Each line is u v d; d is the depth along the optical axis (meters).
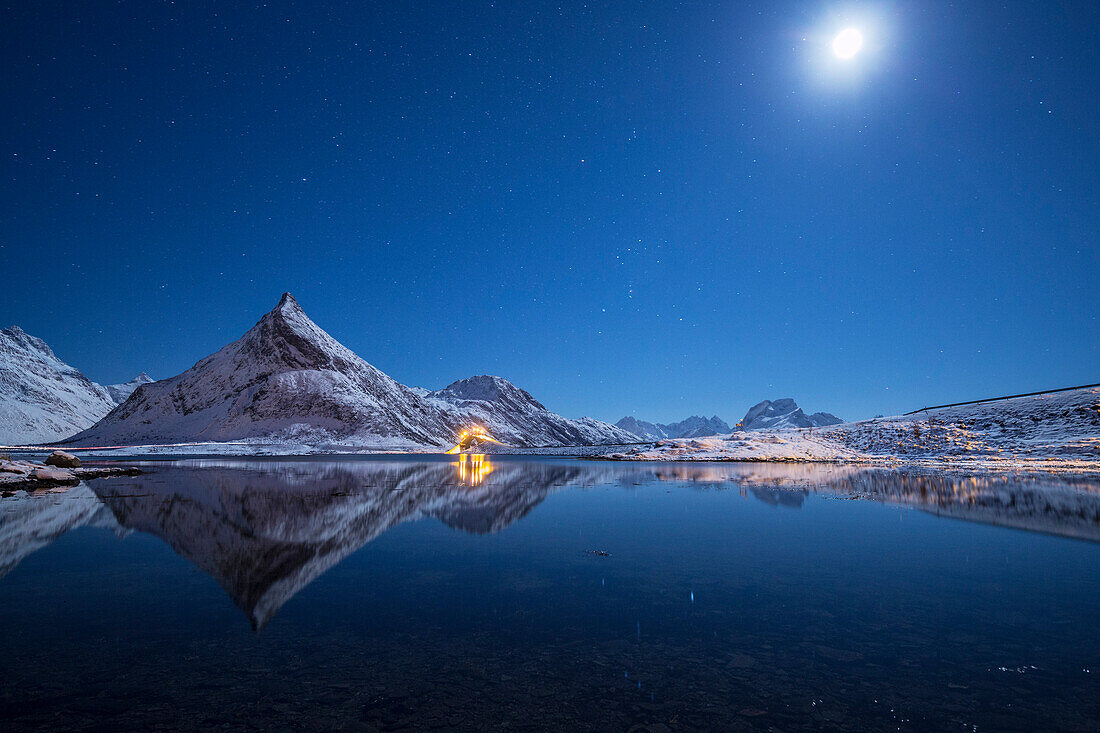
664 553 12.42
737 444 68.44
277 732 4.79
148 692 5.58
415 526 16.38
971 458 55.06
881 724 4.86
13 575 10.56
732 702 5.32
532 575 10.47
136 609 8.41
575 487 29.62
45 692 5.59
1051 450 51.94
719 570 10.80
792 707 5.20
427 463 67.56
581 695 5.48
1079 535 14.43
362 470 48.94
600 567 11.10
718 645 6.82
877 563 11.32
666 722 4.93
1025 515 18.02
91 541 14.05
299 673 6.05
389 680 5.86
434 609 8.36
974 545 13.17
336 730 4.82
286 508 20.64
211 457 90.12
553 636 7.18
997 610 8.13
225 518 18.02
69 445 145.12
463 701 5.38
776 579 10.08
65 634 7.32
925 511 19.11
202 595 9.16
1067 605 8.34
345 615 8.09
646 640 7.00
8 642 7.02
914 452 63.12
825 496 24.19
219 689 5.66
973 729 4.75
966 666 6.11
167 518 17.95
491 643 6.93
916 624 7.55
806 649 6.66
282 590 9.48
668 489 27.97
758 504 21.45
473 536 14.73
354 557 12.09
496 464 63.22
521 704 5.31
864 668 6.09
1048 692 5.46
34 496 24.88
